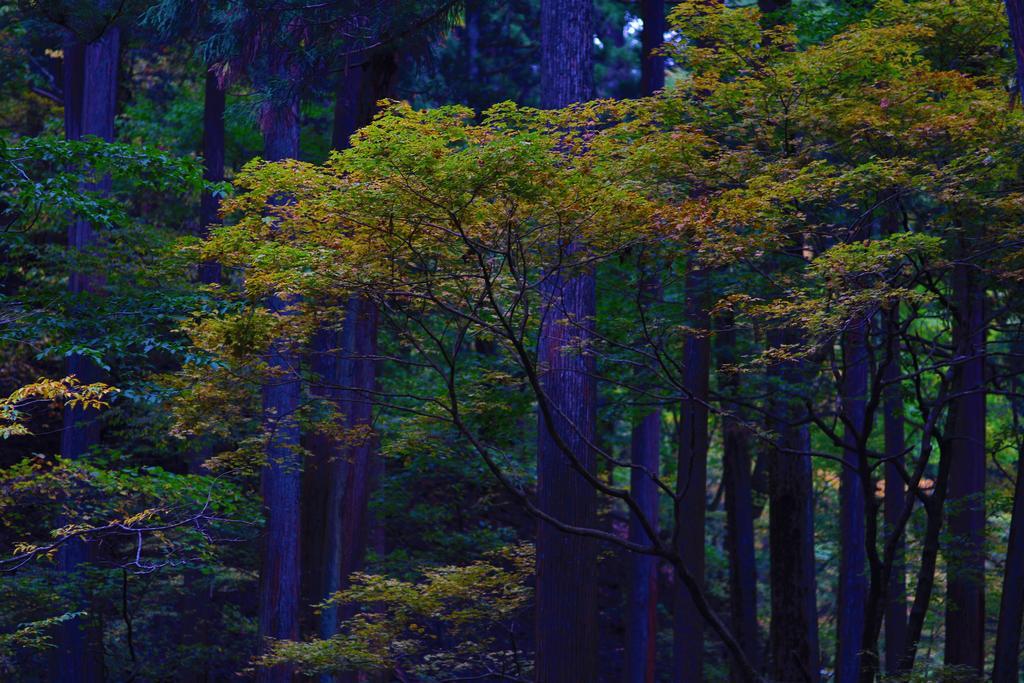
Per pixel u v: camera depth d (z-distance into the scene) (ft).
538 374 34.73
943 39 33.04
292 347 31.04
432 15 41.11
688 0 33.04
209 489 30.32
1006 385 45.21
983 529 40.93
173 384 30.99
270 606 45.85
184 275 36.47
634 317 45.14
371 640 34.81
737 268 37.40
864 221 31.27
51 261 41.73
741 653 29.35
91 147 30.19
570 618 33.76
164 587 50.44
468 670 36.60
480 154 20.71
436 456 38.42
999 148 28.58
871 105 29.86
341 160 22.41
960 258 30.96
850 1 38.11
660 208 23.63
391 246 24.06
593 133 26.71
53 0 35.37
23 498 35.45
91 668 44.93
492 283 25.94
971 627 41.11
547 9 35.83
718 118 32.14
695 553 48.65
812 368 40.45
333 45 41.37
